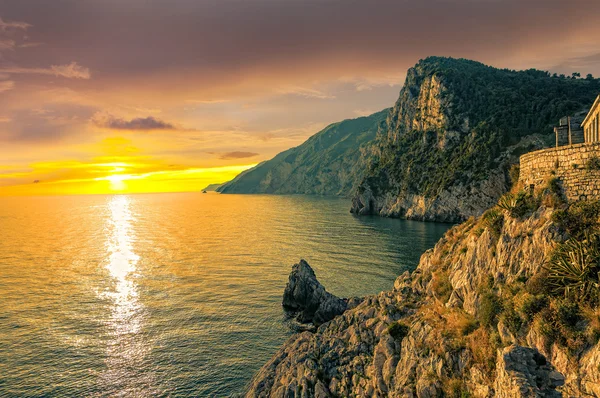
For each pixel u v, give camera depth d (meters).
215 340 49.47
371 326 31.28
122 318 57.41
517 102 193.50
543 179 22.08
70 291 72.06
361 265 85.31
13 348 48.16
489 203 154.88
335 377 28.59
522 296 18.38
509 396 12.89
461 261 27.11
